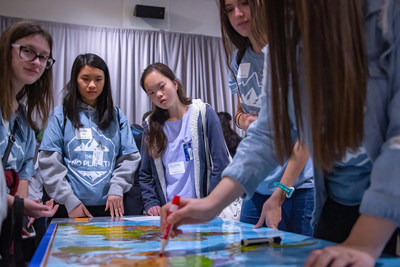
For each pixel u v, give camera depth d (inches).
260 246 30.6
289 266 23.6
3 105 54.7
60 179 71.4
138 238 36.7
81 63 77.2
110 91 80.4
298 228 53.7
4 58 55.4
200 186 75.3
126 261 25.7
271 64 29.3
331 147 24.9
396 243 30.2
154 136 77.3
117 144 79.0
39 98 64.1
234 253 27.9
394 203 21.2
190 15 200.8
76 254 28.3
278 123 29.4
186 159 75.7
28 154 63.7
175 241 34.1
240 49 62.6
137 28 190.9
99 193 73.8
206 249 29.8
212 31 203.5
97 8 186.5
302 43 26.2
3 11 171.9
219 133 76.0
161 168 77.0
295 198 54.4
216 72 198.4
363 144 25.1
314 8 24.5
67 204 70.2
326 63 24.6
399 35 23.9
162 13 189.9
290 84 29.6
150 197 76.7
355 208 32.1
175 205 31.0
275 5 28.8
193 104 78.5
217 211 32.0
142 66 186.4
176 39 193.0
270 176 54.9
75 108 76.6
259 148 33.4
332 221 33.8
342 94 23.9
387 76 24.5
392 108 23.3
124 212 78.3
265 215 47.7
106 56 182.1
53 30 175.6
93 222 53.2
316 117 24.8
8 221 39.6
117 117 81.7
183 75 192.7
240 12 55.9
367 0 25.8
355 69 24.0
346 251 21.0
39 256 27.7
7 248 38.8
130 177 76.4
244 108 65.0
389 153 22.0
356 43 24.1
